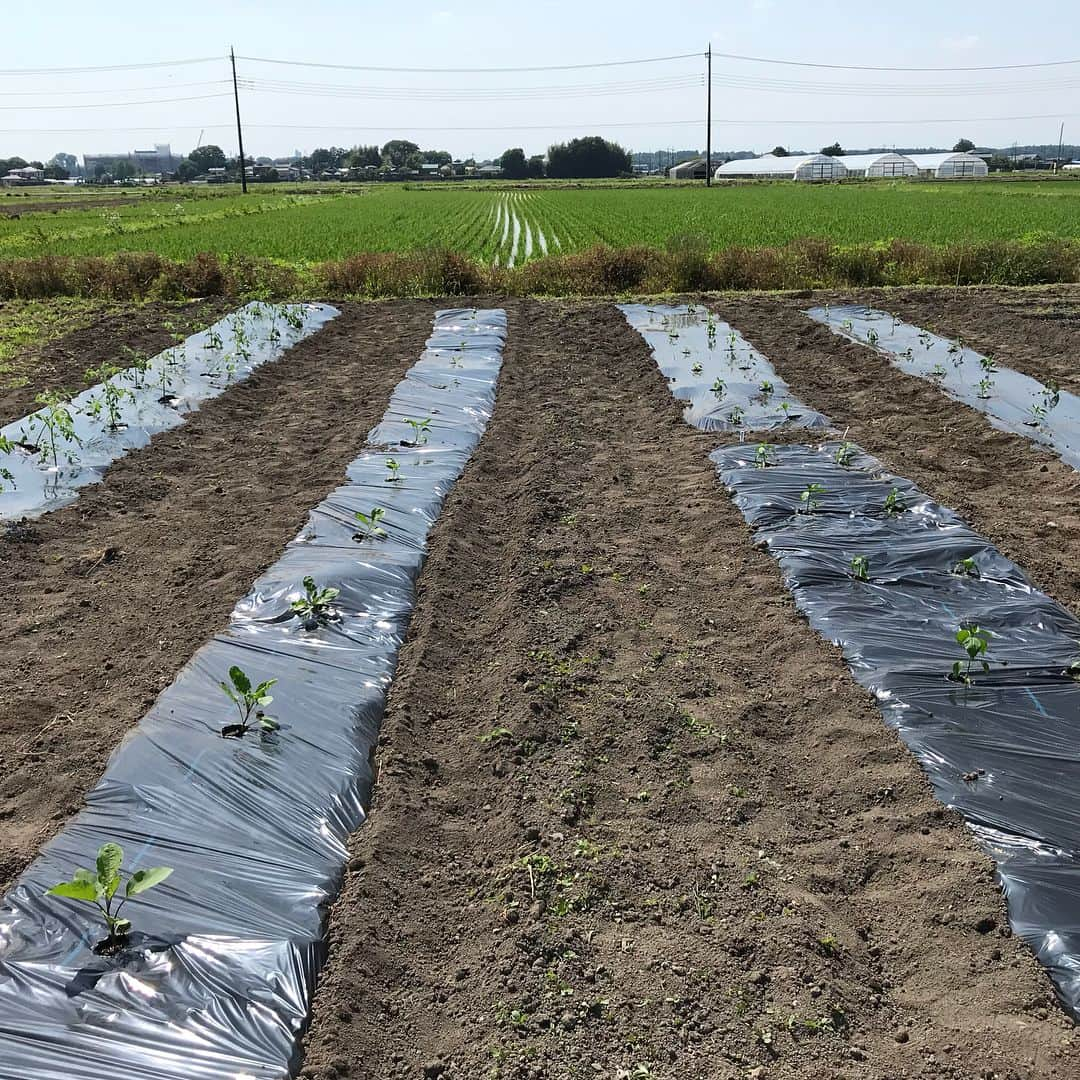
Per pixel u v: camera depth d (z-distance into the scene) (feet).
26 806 12.76
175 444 28.60
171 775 13.09
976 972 10.01
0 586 19.51
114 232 96.99
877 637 16.55
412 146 458.50
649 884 11.37
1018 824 12.03
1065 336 39.06
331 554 20.13
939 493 23.26
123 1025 9.21
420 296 56.54
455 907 11.28
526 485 24.36
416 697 15.42
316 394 34.27
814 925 10.67
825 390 33.83
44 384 35.65
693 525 22.11
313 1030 9.39
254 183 330.13
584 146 370.32
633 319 47.06
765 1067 8.93
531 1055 9.06
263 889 11.18
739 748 14.05
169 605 18.56
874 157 296.92
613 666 16.24
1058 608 17.48
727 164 313.53
